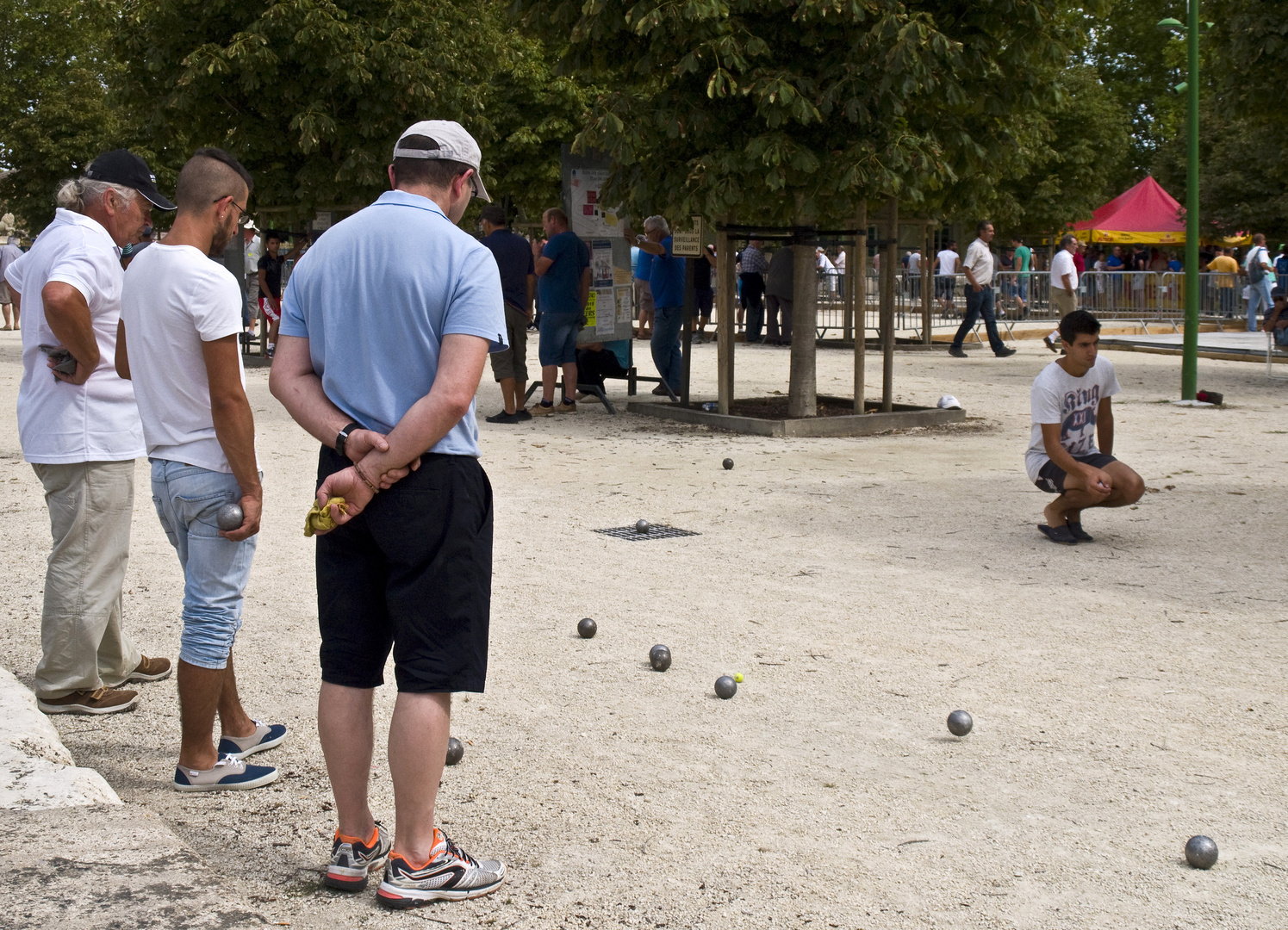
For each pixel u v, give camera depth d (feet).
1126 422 43.68
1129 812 12.94
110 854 10.67
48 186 120.47
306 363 11.04
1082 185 138.82
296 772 14.15
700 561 23.85
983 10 39.06
